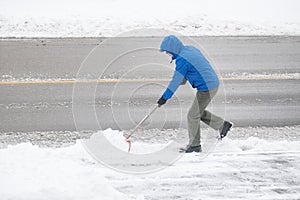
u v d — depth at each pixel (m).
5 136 9.91
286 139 10.05
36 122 10.72
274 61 16.23
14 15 20.11
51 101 12.01
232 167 7.71
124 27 19.58
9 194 6.00
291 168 7.68
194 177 7.28
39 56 16.05
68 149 8.49
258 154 8.41
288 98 12.70
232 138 10.04
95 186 6.32
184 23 20.08
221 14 21.38
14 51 16.59
